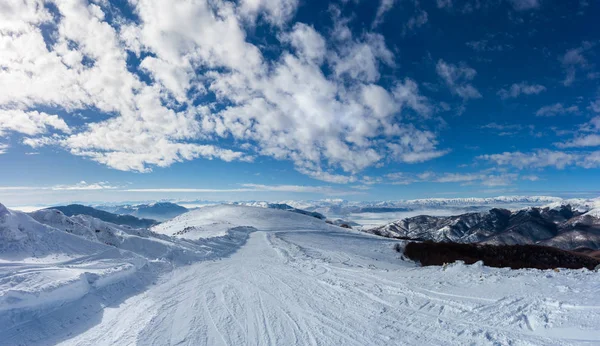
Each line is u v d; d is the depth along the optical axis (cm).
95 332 759
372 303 945
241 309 940
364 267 1783
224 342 700
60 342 696
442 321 744
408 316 806
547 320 651
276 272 1574
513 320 686
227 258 2188
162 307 965
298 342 689
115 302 1008
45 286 838
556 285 861
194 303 1009
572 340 561
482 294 884
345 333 729
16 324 711
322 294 1096
